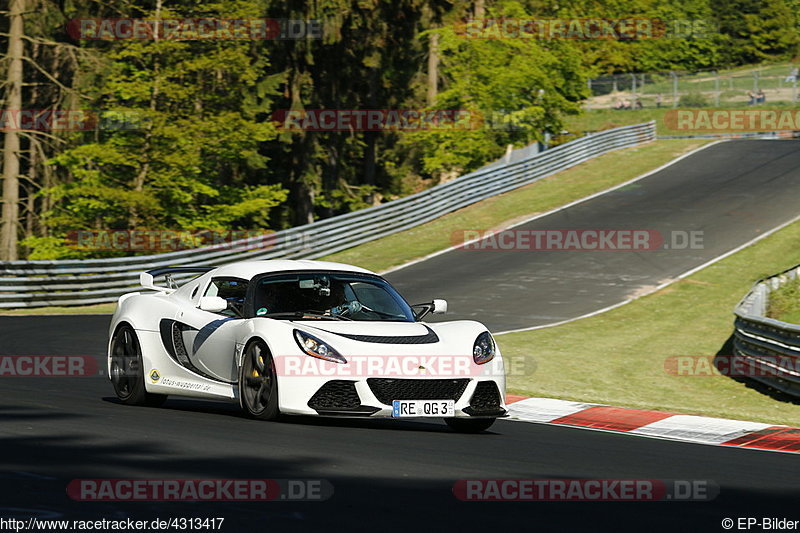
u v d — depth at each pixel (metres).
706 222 113.50
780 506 20.89
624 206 124.00
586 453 27.62
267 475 21.30
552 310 78.00
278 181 191.12
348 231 109.06
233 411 33.84
